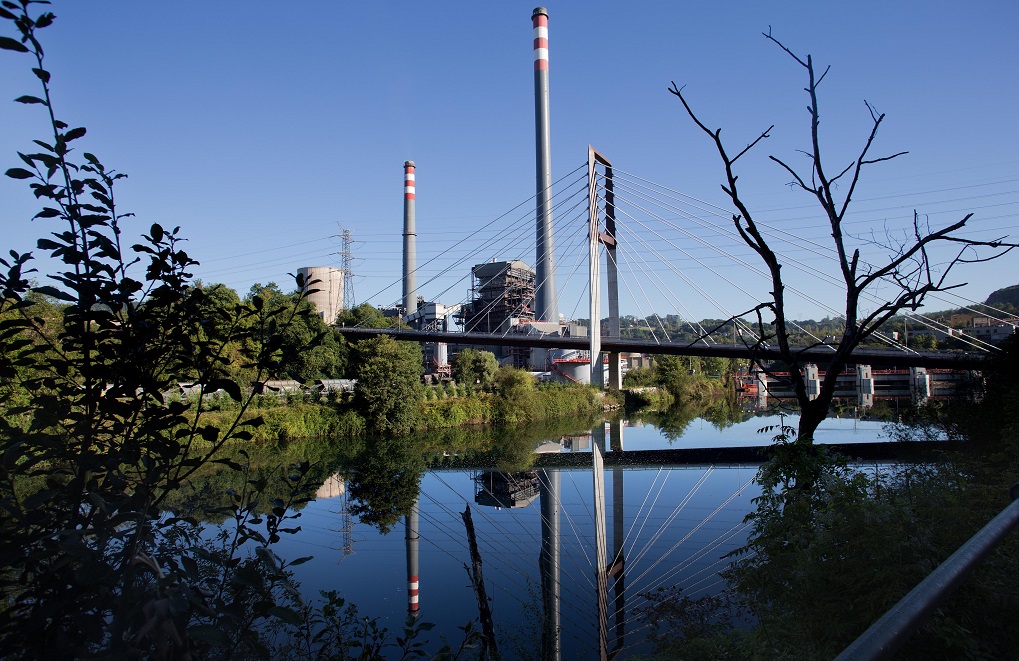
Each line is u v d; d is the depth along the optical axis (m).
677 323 94.75
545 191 89.06
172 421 3.07
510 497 30.34
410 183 113.94
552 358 93.62
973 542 1.83
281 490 18.09
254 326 3.33
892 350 49.03
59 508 2.82
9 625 2.48
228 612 2.76
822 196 6.51
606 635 12.98
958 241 5.95
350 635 7.57
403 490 31.55
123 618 2.37
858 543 4.82
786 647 5.13
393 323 92.88
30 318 2.98
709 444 45.44
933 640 3.57
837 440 40.22
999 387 24.31
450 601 16.36
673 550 20.77
